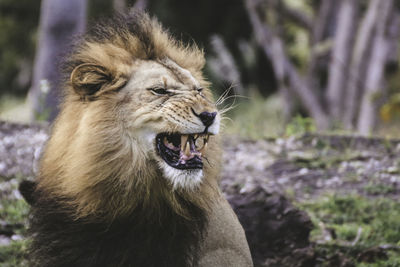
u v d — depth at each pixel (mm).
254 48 52938
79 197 10125
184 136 10266
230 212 11648
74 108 10508
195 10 55656
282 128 27188
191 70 11273
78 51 11000
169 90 10320
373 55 40250
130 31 11008
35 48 62594
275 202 14484
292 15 44219
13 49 64312
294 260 13930
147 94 10227
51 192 10539
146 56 10734
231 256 11156
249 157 21359
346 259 14141
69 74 10992
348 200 17281
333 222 16422
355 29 41281
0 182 18078
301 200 17812
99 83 10406
